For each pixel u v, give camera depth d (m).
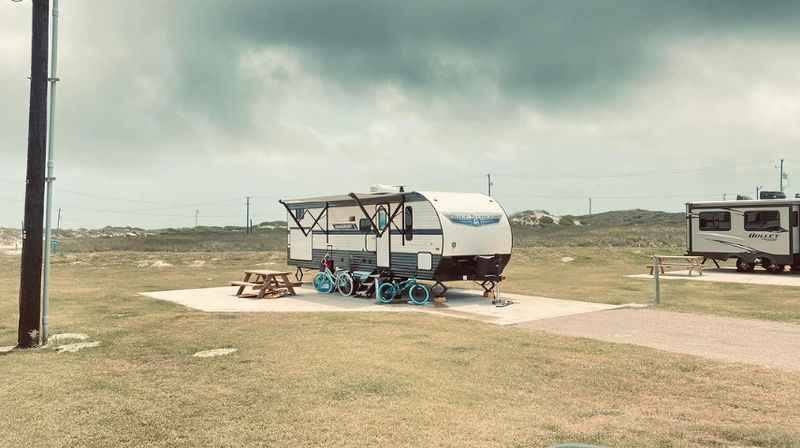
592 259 27.38
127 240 55.66
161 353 7.81
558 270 23.23
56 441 4.64
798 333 9.01
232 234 68.81
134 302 13.69
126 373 6.74
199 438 4.67
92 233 101.25
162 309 12.46
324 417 5.12
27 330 8.34
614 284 17.52
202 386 6.14
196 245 49.25
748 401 5.52
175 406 5.48
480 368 6.82
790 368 6.73
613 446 4.39
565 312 11.58
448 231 13.04
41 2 8.48
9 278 20.69
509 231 14.38
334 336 8.94
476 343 8.31
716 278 19.17
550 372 6.62
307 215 18.02
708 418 5.05
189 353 7.80
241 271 24.45
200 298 14.68
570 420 5.02
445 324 10.10
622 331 9.31
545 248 33.78
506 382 6.23
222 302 13.85
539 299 13.95
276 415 5.19
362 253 15.62
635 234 47.38
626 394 5.79
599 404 5.48
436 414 5.18
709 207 22.12
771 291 15.26
